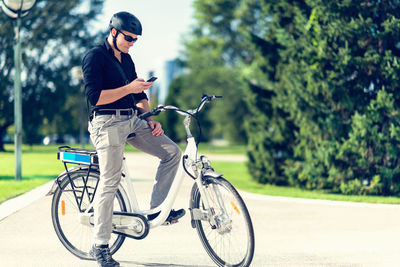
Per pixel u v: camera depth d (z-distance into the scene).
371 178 10.97
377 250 5.27
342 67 10.80
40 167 17.11
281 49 12.66
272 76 13.24
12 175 13.57
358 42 10.80
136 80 4.18
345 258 4.92
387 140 10.70
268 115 13.21
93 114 4.35
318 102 11.30
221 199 4.21
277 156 13.20
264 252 5.17
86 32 39.03
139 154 34.12
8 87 36.56
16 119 11.76
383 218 7.24
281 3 12.51
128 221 4.43
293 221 6.98
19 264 4.60
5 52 35.75
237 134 47.16
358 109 11.09
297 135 12.07
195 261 4.71
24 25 35.97
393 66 10.38
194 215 4.35
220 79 45.56
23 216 7.02
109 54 4.36
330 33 10.81
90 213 4.56
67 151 4.66
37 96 37.47
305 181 12.09
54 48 38.38
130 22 4.27
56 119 43.78
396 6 10.84
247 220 4.04
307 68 11.18
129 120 4.36
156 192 4.55
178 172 4.37
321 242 5.65
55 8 37.75
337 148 11.16
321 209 8.08
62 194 4.80
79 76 23.02
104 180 4.34
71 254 4.98
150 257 4.86
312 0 10.97
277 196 9.90
